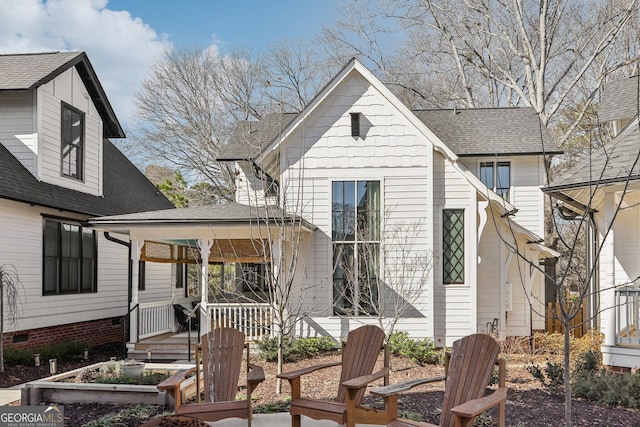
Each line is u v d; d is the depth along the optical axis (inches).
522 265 512.4
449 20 951.0
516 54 866.1
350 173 446.3
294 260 304.2
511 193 570.9
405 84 1045.8
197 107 1093.1
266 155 438.9
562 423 222.7
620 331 330.6
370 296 412.5
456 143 577.6
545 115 844.6
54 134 491.8
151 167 1119.0
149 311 470.6
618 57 853.2
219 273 809.5
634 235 388.2
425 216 439.8
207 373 231.8
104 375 291.6
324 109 449.1
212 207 448.8
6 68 488.7
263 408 251.0
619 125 485.4
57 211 478.9
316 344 406.0
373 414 195.9
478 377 190.1
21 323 430.3
